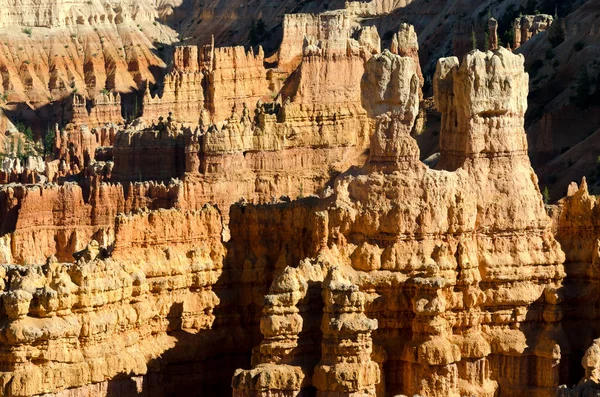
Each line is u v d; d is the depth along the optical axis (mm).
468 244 137125
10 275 134250
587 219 142000
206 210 144000
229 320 142125
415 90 137625
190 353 138250
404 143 136875
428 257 135125
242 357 141625
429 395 132125
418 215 135500
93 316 129375
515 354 137000
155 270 138375
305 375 126312
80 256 143875
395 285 134000
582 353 139125
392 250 134625
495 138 139625
